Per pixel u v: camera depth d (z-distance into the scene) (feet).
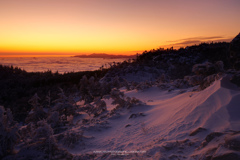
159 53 336.08
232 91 21.09
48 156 17.08
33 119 40.29
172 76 207.51
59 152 18.03
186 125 19.86
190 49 321.93
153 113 31.55
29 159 16.40
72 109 44.78
